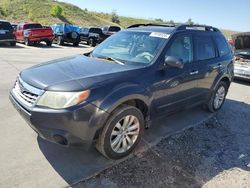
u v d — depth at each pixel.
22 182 3.19
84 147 3.42
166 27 4.92
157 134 4.71
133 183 3.35
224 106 6.77
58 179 3.30
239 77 9.91
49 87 3.26
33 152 3.81
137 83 3.77
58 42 22.88
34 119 3.23
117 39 4.88
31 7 59.75
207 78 5.35
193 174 3.66
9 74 8.52
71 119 3.16
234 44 9.97
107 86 3.43
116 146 3.70
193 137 4.77
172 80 4.35
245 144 4.69
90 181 3.32
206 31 5.54
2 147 3.88
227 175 3.70
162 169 3.70
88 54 4.83
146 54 4.26
